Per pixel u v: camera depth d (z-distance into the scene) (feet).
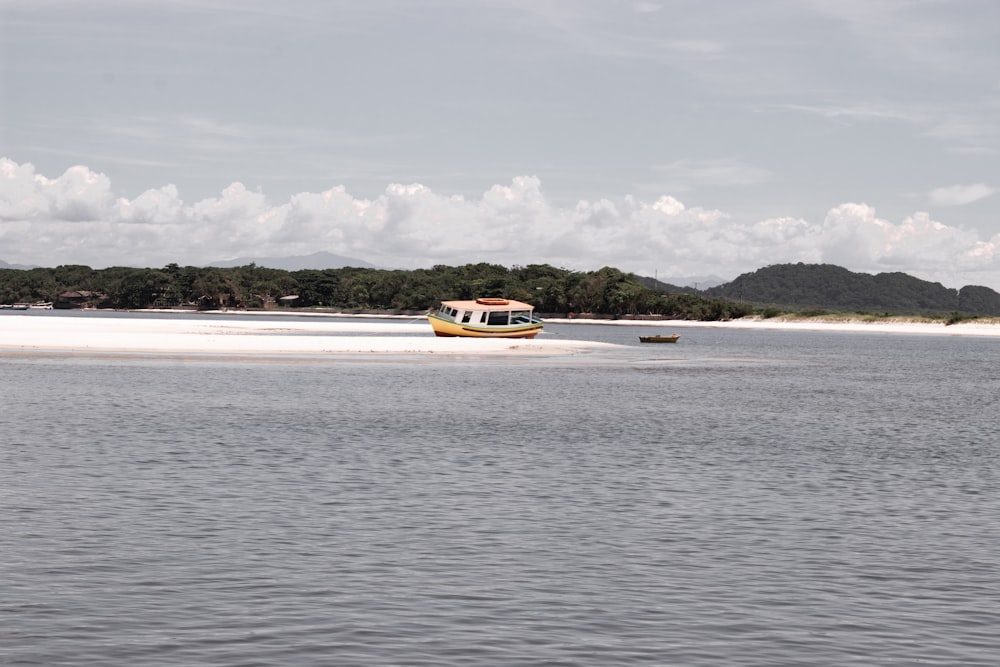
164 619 46.32
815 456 106.01
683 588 53.21
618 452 105.81
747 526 69.15
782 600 51.24
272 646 42.86
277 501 74.90
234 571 54.85
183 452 98.68
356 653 42.19
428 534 64.95
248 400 154.40
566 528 67.51
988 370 296.51
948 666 42.01
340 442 108.99
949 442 120.78
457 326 387.34
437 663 41.19
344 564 56.80
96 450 98.48
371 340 349.20
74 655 41.37
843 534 67.00
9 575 53.11
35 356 249.96
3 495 74.54
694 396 182.29
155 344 302.45
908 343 572.51
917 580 55.42
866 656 43.09
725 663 41.96
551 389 189.57
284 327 513.45
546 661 41.75
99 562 56.13
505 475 89.04
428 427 124.88
